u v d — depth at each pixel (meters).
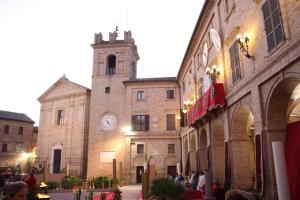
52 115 44.06
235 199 4.23
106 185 30.20
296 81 10.21
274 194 10.70
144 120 36.22
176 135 35.28
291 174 10.13
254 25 12.65
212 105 16.66
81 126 41.12
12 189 3.44
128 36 40.16
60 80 43.97
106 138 37.28
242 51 13.27
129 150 35.47
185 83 32.22
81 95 42.25
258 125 12.06
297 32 9.20
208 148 19.77
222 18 17.33
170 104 36.34
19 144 54.75
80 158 39.88
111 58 41.03
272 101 11.28
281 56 10.16
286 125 11.21
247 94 13.52
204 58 21.77
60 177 34.69
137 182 34.84
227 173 15.36
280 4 10.26
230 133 15.69
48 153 42.69
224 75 16.64
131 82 37.25
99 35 41.00
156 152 35.16
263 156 11.48
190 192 15.12
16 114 56.88
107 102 38.38
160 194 10.21
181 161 34.38
